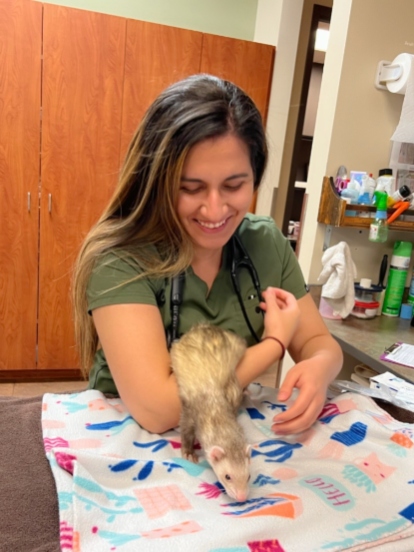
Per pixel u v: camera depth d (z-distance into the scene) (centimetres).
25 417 89
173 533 58
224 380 89
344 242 188
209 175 81
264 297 102
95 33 243
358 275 206
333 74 186
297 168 326
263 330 112
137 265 92
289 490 70
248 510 65
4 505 66
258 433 89
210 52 267
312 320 117
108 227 97
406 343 168
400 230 196
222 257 109
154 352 86
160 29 253
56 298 272
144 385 83
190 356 91
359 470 76
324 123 192
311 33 303
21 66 237
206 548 55
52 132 249
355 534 62
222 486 72
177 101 81
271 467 77
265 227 121
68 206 261
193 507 66
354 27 178
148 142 87
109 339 87
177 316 99
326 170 192
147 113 88
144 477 72
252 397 103
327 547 59
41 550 59
